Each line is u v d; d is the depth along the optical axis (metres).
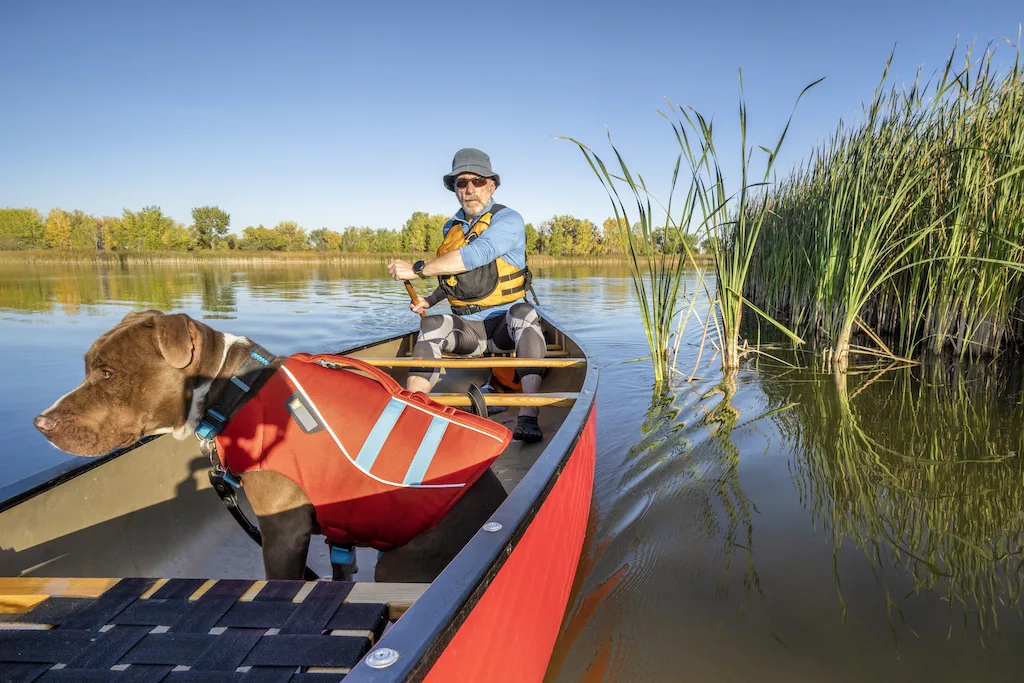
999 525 2.62
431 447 1.61
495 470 2.76
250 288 15.66
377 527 1.60
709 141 5.07
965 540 2.50
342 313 9.91
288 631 1.09
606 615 2.05
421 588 1.25
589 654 1.85
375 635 1.10
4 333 7.70
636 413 4.42
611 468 3.37
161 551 2.16
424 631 0.90
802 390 5.00
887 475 3.18
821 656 1.82
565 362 3.04
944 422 4.05
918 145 5.83
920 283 6.37
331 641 1.06
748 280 12.31
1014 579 2.21
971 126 5.47
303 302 11.76
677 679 1.74
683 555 2.42
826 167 7.17
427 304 3.85
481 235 3.36
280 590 1.23
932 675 1.73
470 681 1.04
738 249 5.70
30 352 6.52
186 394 1.65
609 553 2.46
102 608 1.15
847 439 3.77
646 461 3.45
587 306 11.42
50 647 1.05
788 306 9.48
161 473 2.19
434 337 3.32
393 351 4.69
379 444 1.60
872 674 1.74
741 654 1.84
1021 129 5.04
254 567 2.27
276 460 1.62
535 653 1.48
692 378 5.47
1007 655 1.81
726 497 2.94
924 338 6.03
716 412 4.40
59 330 7.94
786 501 2.89
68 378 5.43
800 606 2.08
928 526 2.63
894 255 6.46
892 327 6.93
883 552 2.42
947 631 1.93
